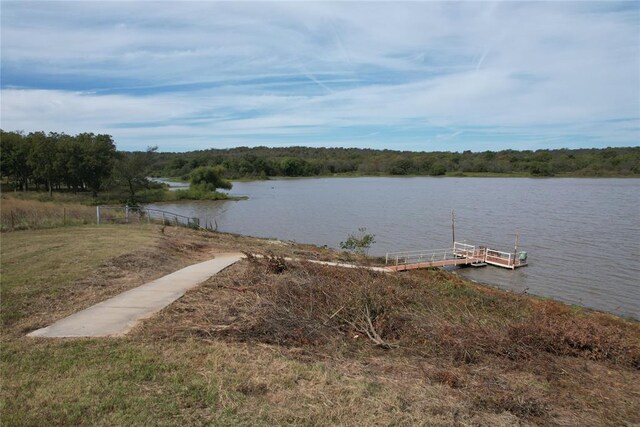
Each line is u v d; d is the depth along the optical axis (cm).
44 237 1539
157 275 1077
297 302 812
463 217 4441
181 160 15188
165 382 496
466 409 470
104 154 6419
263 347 616
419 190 8444
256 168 14212
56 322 701
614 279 2183
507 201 6000
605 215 4475
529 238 3266
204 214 5075
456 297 1211
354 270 1168
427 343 688
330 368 554
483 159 15312
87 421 416
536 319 830
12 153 6022
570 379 611
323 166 15862
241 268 1222
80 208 2675
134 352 575
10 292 828
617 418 498
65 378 503
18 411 430
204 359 560
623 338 788
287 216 4806
